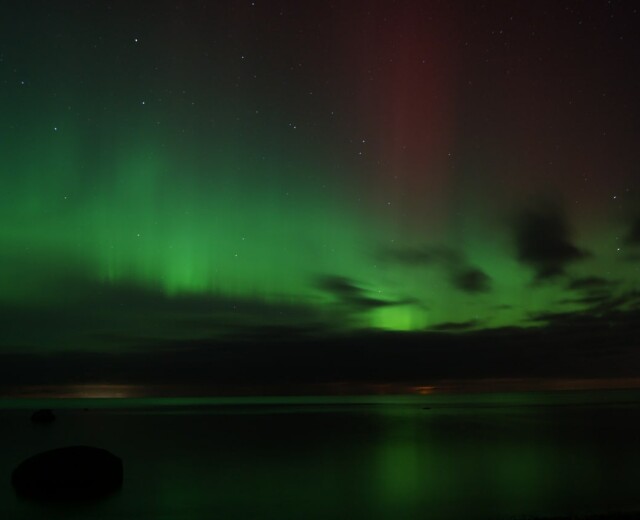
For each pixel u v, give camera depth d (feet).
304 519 28.45
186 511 29.99
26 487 32.09
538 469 42.06
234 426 81.35
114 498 32.22
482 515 28.60
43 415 90.12
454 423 83.97
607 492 33.63
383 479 38.75
